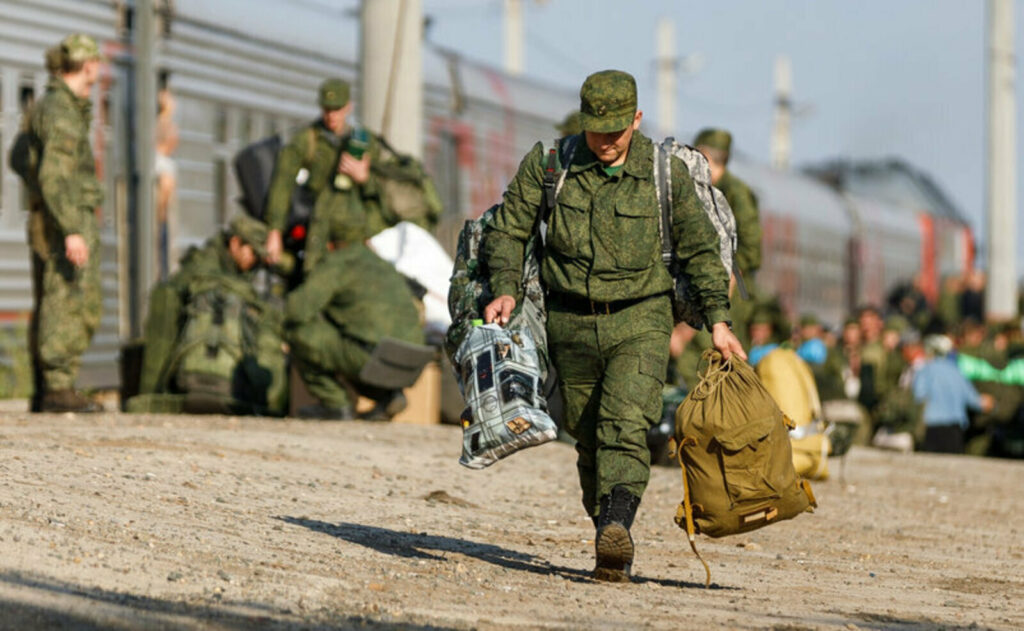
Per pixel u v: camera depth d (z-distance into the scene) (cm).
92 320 3020
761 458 1644
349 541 1798
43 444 2255
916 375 5041
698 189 1675
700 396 1655
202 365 3297
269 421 3122
